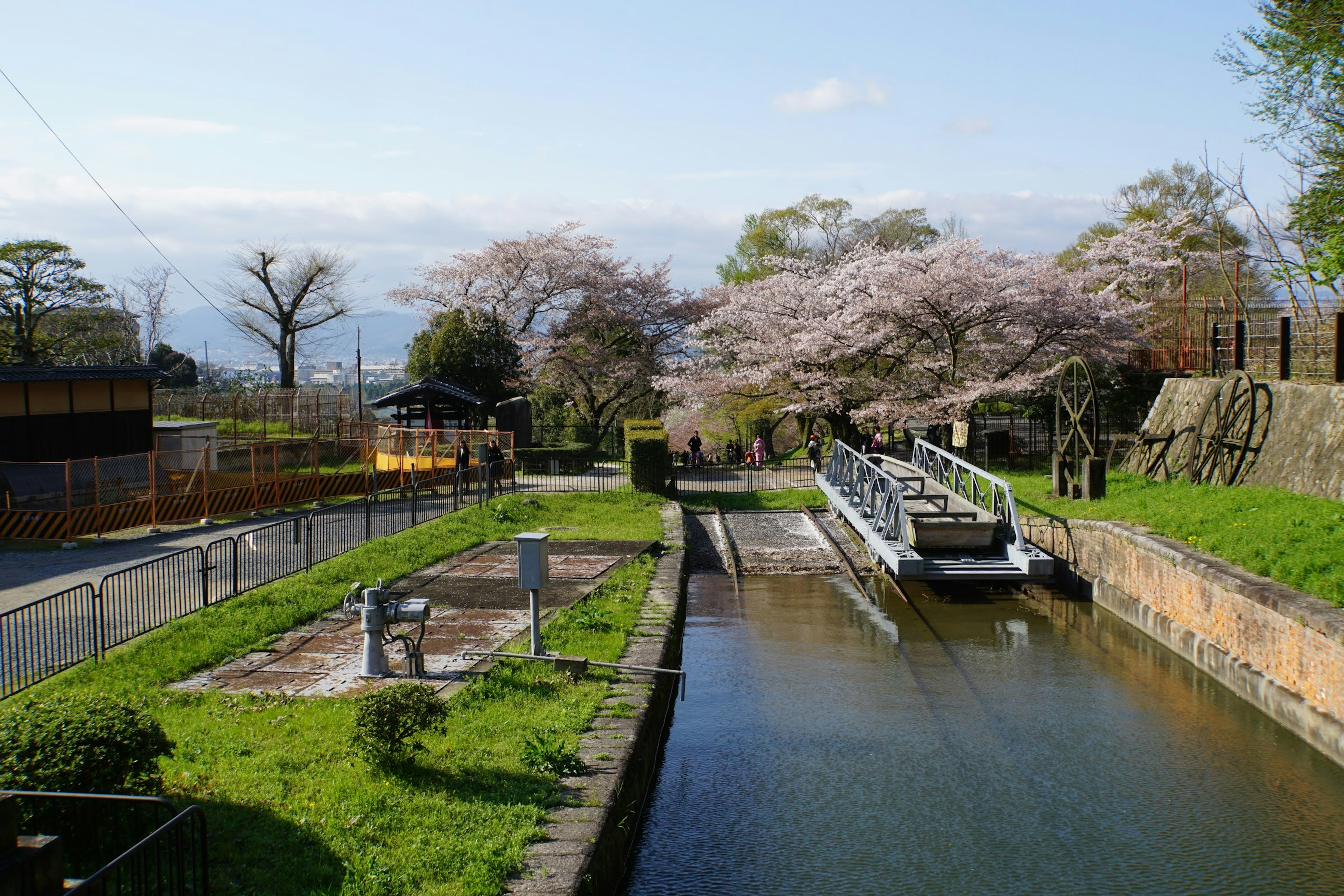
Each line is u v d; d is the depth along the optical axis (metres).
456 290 45.62
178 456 27.55
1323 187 20.23
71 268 45.34
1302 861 8.28
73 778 6.06
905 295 29.30
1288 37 20.25
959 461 20.66
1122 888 7.88
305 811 7.05
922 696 12.54
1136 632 15.56
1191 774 10.06
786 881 7.93
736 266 63.69
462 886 6.09
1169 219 43.53
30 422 24.44
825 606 17.64
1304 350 22.69
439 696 10.00
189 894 5.73
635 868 8.09
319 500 25.50
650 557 18.98
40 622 10.89
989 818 9.11
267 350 57.59
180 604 13.34
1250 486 18.38
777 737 11.12
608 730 9.20
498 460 28.75
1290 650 11.30
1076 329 29.58
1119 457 27.89
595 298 43.56
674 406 46.47
